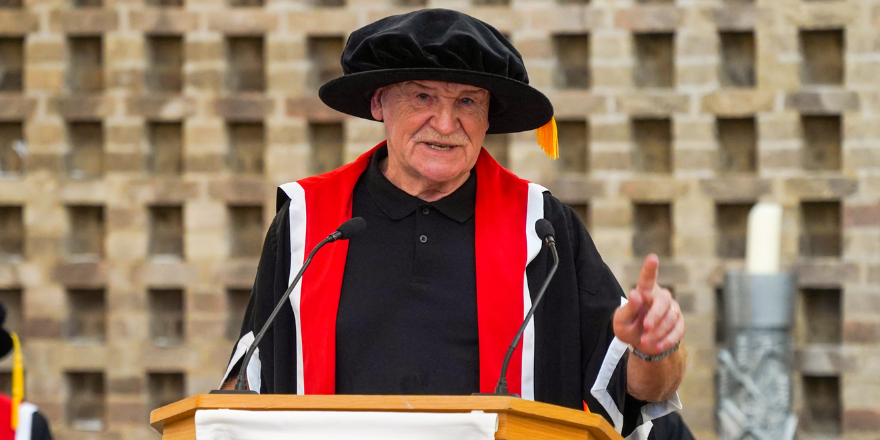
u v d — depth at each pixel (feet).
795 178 42.73
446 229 19.39
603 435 14.30
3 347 32.30
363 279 19.02
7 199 45.55
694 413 42.91
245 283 44.96
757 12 43.04
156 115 45.37
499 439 13.23
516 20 44.14
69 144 46.09
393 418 13.24
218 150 45.19
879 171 42.19
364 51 19.02
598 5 43.86
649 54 44.80
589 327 19.15
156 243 46.19
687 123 43.47
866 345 42.09
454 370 18.29
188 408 14.03
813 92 42.70
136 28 45.44
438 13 19.06
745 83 44.14
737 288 28.73
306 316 19.01
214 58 45.27
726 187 43.16
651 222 44.88
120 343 45.16
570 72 45.19
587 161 44.57
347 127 44.70
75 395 46.09
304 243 19.71
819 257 43.55
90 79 46.52
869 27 42.19
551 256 19.47
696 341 43.11
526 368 18.51
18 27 45.57
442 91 18.63
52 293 45.37
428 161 18.69
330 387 18.45
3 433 30.30
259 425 13.50
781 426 28.09
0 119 45.68
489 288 18.74
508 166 44.91
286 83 45.09
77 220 46.50
